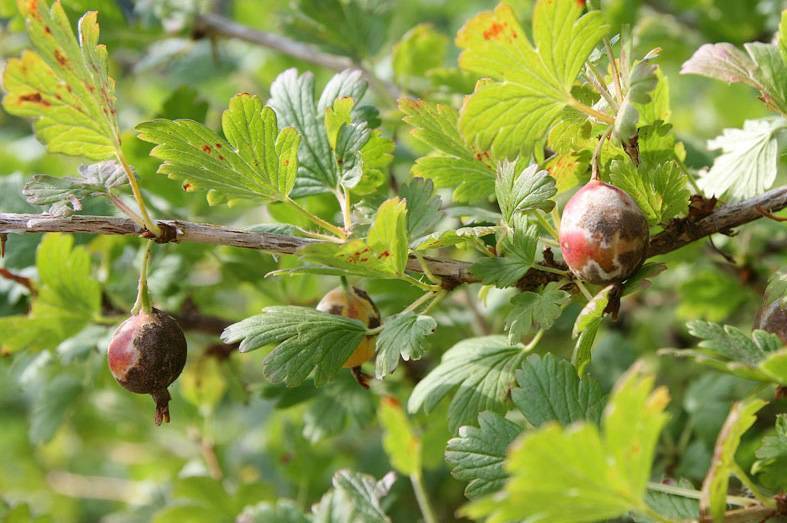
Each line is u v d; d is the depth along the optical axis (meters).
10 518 0.62
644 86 0.52
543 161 0.55
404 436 0.48
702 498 0.49
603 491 0.47
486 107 0.52
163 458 0.78
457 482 0.71
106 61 0.53
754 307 0.69
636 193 0.53
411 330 0.53
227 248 0.65
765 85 0.54
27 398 0.92
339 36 0.71
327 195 0.60
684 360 0.72
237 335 0.54
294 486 0.69
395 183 0.64
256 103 0.54
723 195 0.56
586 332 0.52
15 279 0.64
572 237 0.52
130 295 0.65
